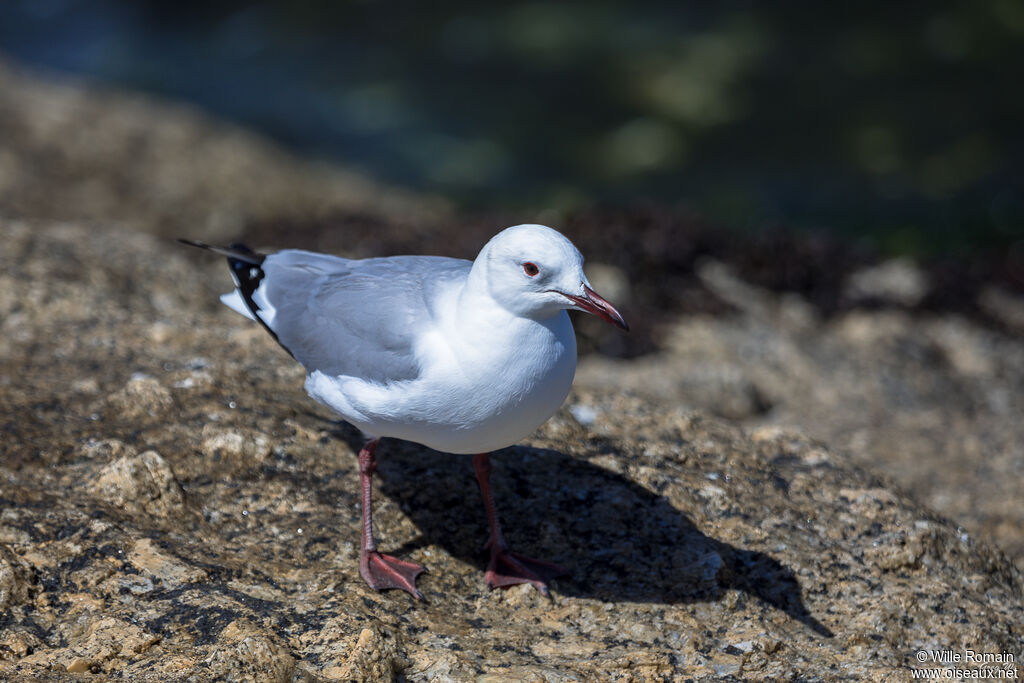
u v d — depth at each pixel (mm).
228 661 6652
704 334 16141
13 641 6898
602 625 7820
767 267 18359
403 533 8477
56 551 7617
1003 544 11398
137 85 35594
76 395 9594
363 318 7793
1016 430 14312
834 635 7902
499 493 8938
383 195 27797
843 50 35562
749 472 9586
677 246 17750
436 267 8203
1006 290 20250
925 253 25047
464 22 39219
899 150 31094
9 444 8672
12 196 20641
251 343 11094
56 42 39344
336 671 6770
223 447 8930
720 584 8195
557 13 38938
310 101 35094
